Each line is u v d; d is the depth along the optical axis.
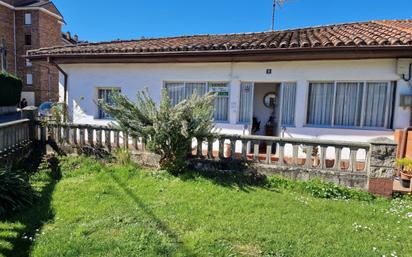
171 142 6.06
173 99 8.76
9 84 24.27
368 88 7.02
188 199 4.95
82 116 9.59
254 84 8.42
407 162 5.46
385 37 6.30
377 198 5.21
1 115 21.69
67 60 9.24
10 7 31.98
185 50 7.70
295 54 6.92
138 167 6.74
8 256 3.25
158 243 3.50
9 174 4.97
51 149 7.75
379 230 3.96
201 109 6.11
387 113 6.91
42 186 5.71
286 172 5.95
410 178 5.43
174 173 6.20
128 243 3.47
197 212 4.41
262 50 6.96
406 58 6.43
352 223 4.16
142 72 8.86
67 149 7.61
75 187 5.59
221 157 6.38
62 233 3.77
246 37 9.74
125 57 8.46
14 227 3.97
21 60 32.81
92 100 9.34
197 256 3.23
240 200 4.93
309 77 7.32
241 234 3.73
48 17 34.03
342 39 6.66
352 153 5.55
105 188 5.48
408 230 3.97
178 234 3.74
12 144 6.71
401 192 5.34
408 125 6.64
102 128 7.25
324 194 5.32
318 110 7.47
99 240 3.56
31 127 7.74
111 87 9.28
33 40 32.66
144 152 6.93
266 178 5.88
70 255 3.23
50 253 3.28
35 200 4.93
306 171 5.81
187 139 6.09
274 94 8.82
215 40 9.48
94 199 4.96
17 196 4.63
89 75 9.43
